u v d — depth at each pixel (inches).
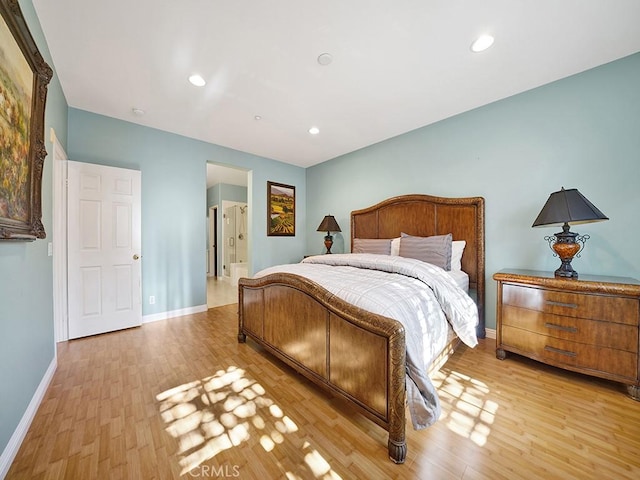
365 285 63.0
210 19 63.4
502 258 101.7
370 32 67.7
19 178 48.0
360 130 129.4
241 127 126.3
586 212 69.9
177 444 49.9
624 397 65.0
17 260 51.2
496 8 60.6
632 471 44.1
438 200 117.0
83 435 51.8
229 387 69.4
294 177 189.8
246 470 44.4
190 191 138.5
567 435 52.3
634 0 58.3
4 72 41.9
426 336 60.1
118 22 64.1
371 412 50.4
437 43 71.7
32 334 58.9
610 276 78.5
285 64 80.2
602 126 81.4
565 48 73.8
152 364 82.1
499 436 52.2
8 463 44.4
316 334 64.2
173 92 95.5
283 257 183.3
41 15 61.6
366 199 152.7
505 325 84.5
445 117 115.7
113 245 110.8
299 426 55.0
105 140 113.0
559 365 73.5
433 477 43.0
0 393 43.3
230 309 148.6
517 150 97.5
